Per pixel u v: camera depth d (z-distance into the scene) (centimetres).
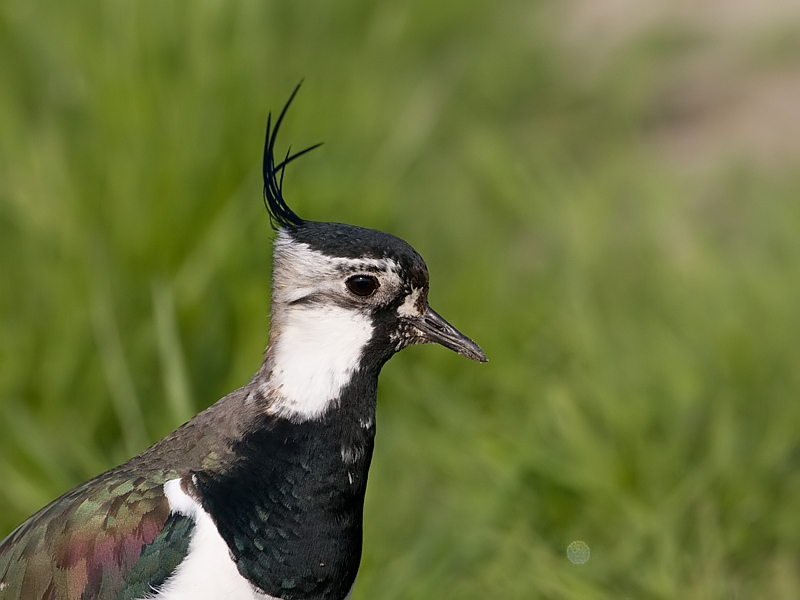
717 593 1059
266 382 881
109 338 1200
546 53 1892
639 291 1410
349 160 1410
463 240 1503
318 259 869
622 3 2039
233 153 1334
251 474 856
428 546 1095
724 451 1154
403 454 1234
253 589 851
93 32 1409
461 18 1864
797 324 1288
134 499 853
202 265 1266
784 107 1828
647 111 1847
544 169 1611
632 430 1176
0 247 1296
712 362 1259
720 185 1662
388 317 881
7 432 1169
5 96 1399
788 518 1138
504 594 1078
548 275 1456
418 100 1625
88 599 850
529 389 1289
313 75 1519
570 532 1140
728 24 1988
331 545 870
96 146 1322
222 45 1384
